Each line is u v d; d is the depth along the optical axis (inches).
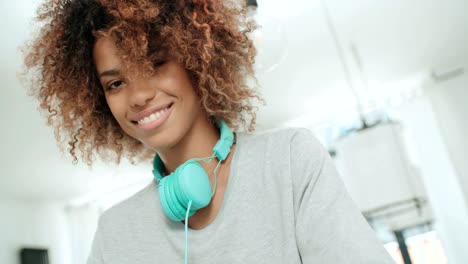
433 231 147.9
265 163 31.5
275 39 63.3
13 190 172.4
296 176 30.1
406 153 75.4
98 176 173.5
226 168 32.6
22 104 116.1
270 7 100.0
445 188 150.9
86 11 35.7
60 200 196.7
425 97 156.6
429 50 137.0
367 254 25.1
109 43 32.7
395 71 146.6
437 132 153.8
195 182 29.7
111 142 41.1
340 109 164.2
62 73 38.0
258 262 28.7
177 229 32.0
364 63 135.6
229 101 36.6
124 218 34.9
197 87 33.9
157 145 31.7
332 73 139.0
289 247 28.2
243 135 34.7
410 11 113.4
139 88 31.0
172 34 33.0
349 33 117.8
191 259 30.2
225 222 30.3
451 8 115.0
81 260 194.5
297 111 161.5
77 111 39.2
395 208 72.0
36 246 182.7
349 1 104.3
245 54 38.7
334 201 28.0
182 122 31.9
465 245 145.1
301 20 108.3
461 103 151.5
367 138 76.1
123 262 33.1
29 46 43.5
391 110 161.6
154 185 35.8
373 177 73.8
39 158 149.4
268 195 30.3
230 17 38.2
